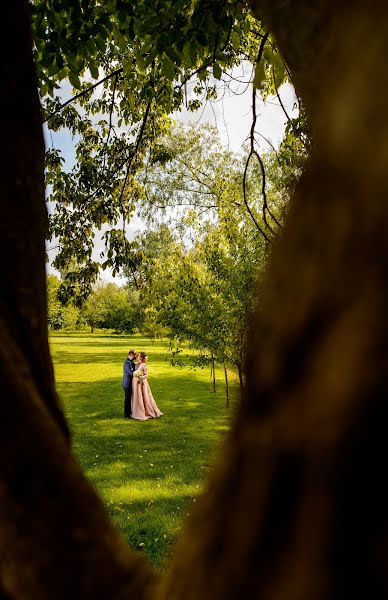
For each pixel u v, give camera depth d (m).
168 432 13.10
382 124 0.50
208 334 13.46
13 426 0.65
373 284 0.48
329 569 0.46
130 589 0.70
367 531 0.45
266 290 0.59
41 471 0.65
